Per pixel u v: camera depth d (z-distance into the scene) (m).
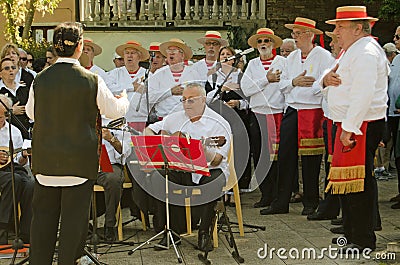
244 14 18.75
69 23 6.27
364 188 7.48
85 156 5.97
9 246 8.10
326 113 9.40
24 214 8.37
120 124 7.38
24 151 8.52
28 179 8.46
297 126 9.98
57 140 5.94
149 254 7.97
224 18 18.67
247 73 10.38
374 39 7.48
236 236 8.73
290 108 10.07
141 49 10.45
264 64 10.38
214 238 8.22
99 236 8.42
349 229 7.98
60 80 6.00
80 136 5.98
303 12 19.05
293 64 10.14
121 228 8.65
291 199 11.05
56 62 6.16
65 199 6.02
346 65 7.24
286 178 10.09
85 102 6.01
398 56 11.20
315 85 9.85
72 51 6.11
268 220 9.70
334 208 9.56
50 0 15.81
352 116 7.10
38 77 6.09
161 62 10.51
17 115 9.08
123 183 8.84
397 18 15.35
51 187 6.04
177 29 18.45
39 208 6.14
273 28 18.97
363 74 7.08
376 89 7.30
